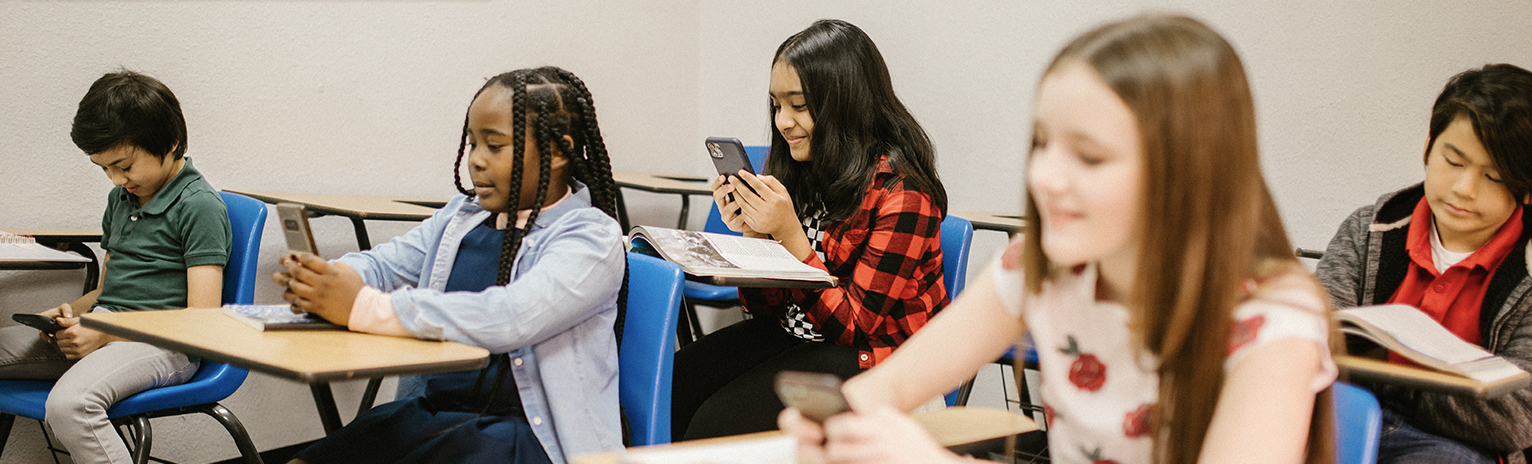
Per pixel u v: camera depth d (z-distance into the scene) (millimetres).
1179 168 563
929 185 1731
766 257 1543
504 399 1302
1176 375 630
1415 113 2133
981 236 2752
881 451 602
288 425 2512
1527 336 1235
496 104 1302
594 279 1261
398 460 1174
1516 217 1277
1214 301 593
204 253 1757
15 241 1838
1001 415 1027
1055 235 599
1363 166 2209
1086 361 731
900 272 1646
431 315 1150
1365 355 1216
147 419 1625
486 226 1416
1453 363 1076
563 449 1250
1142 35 583
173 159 1812
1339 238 1558
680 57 3299
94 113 1692
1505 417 1197
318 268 1154
